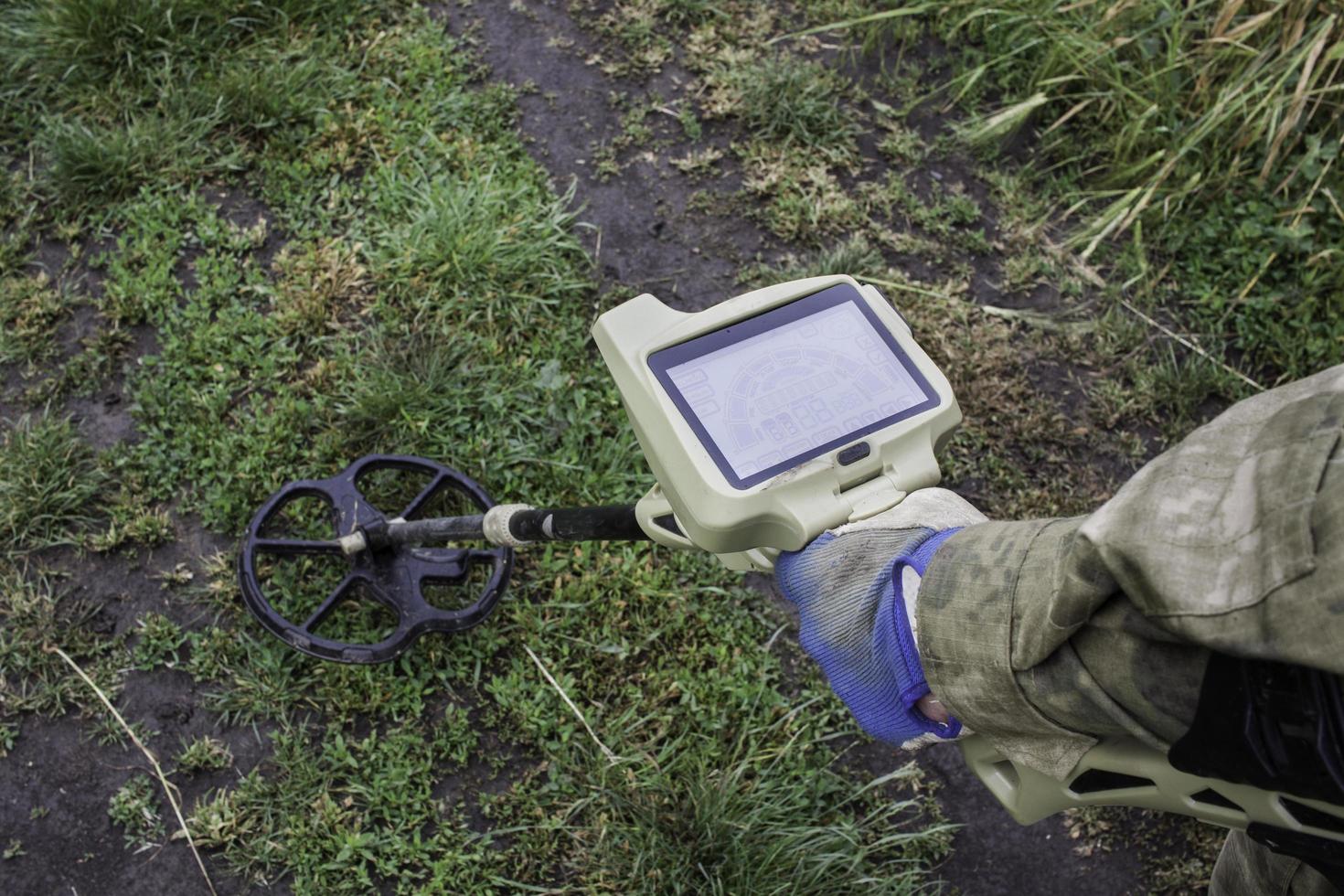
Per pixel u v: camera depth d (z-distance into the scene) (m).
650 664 3.02
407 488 3.11
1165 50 4.05
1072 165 3.99
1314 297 3.67
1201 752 1.22
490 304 3.40
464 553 2.90
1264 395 1.25
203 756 2.78
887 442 1.72
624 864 2.74
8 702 2.80
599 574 3.07
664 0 4.08
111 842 2.70
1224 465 1.21
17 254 3.38
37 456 3.02
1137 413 3.51
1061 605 1.29
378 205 3.55
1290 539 1.08
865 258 3.63
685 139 3.84
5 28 3.67
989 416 3.44
